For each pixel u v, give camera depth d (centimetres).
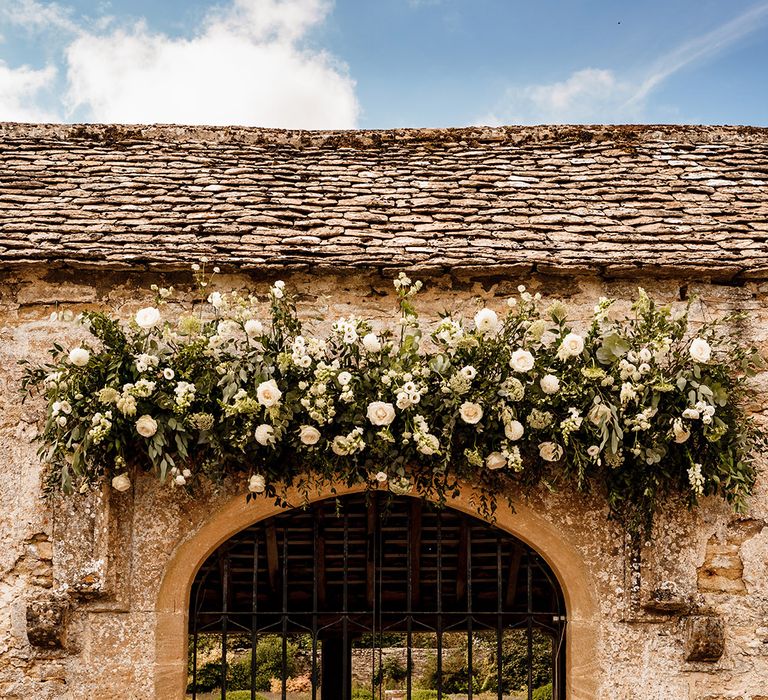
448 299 474
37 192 520
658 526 445
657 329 429
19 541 439
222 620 455
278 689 1369
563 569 444
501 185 545
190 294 470
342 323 420
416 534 535
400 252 469
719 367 431
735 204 530
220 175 549
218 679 1377
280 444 427
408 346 420
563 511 446
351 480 424
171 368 421
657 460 417
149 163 565
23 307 464
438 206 519
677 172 565
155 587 434
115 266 455
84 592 422
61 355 455
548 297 475
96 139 598
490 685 1282
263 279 472
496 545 543
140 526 439
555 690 516
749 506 450
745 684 434
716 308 473
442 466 425
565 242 483
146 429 408
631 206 525
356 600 636
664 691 433
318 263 460
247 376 420
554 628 535
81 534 430
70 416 420
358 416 415
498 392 416
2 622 431
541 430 426
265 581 601
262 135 600
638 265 464
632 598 437
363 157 583
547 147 598
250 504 441
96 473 428
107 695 424
